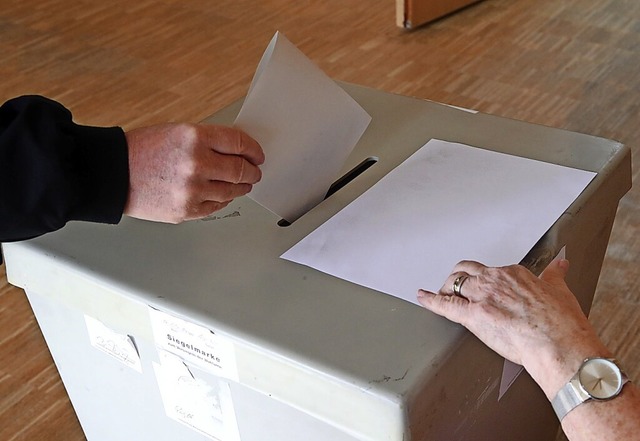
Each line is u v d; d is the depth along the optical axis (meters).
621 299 1.59
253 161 0.73
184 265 0.77
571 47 2.51
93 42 2.78
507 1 2.84
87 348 0.91
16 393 1.50
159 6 3.01
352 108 0.81
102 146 0.70
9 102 0.73
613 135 2.06
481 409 0.76
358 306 0.69
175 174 0.70
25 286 0.86
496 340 0.66
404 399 0.60
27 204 0.68
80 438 1.39
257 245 0.79
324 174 0.84
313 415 0.67
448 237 0.77
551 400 0.64
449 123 0.98
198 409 0.84
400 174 0.88
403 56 2.52
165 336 0.75
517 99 2.25
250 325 0.68
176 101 2.38
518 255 0.74
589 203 0.82
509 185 0.84
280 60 0.72
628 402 0.61
